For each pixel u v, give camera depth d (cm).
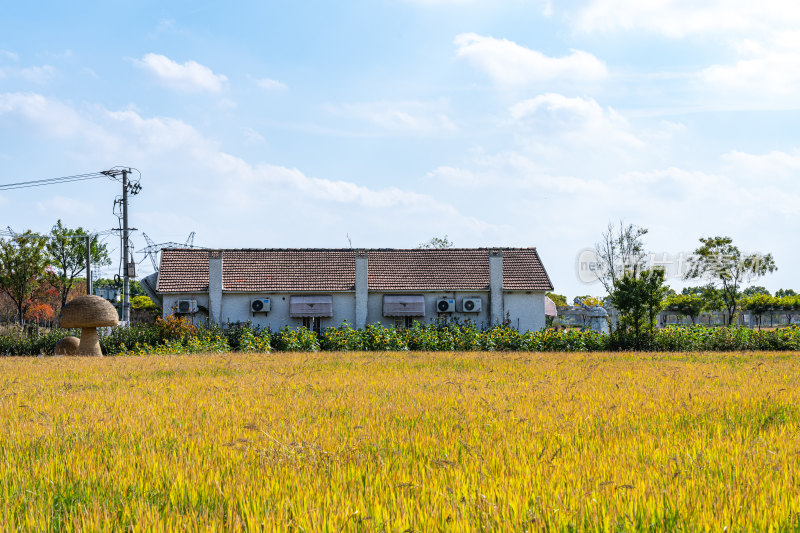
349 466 626
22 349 3064
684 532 454
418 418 917
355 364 1981
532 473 598
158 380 1491
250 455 660
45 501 532
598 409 976
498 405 988
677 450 688
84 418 895
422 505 510
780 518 476
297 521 469
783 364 1988
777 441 739
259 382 1411
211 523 469
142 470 609
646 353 2592
